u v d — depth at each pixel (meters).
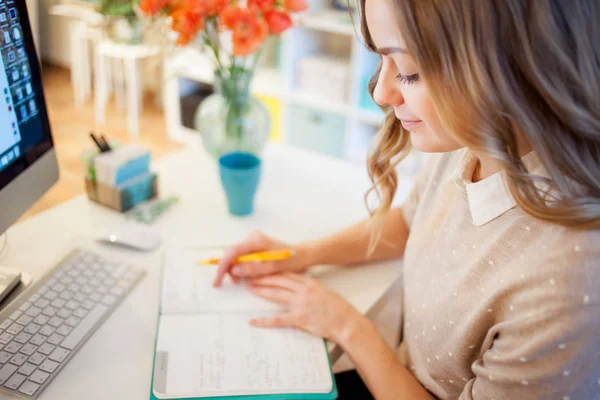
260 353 0.74
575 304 0.55
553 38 0.48
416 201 0.96
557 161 0.53
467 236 0.72
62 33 3.86
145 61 3.46
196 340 0.75
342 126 2.80
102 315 0.78
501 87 0.50
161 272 0.90
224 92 1.11
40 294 0.80
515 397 0.60
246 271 0.88
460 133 0.54
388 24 0.56
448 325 0.72
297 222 1.09
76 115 3.26
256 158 1.07
